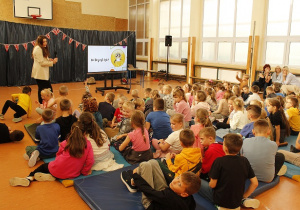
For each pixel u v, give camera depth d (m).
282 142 3.75
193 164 2.27
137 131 2.96
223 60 9.57
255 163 2.56
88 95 3.88
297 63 7.73
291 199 2.48
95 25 12.03
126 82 9.60
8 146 3.57
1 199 2.35
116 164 2.90
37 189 2.52
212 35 9.80
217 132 4.05
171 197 1.82
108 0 12.32
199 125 2.94
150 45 11.84
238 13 8.90
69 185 2.56
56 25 10.85
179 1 10.73
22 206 2.26
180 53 11.02
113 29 12.70
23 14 9.85
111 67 8.24
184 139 2.29
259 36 8.23
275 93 5.44
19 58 8.62
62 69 9.70
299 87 6.49
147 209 1.98
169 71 11.40
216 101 5.13
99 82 10.08
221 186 2.03
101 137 2.86
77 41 9.84
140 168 2.14
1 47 8.25
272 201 2.44
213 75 9.71
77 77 10.08
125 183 2.43
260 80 7.42
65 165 2.58
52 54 9.34
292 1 7.59
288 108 4.25
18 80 8.70
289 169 3.02
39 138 3.07
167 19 11.42
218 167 2.02
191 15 10.00
